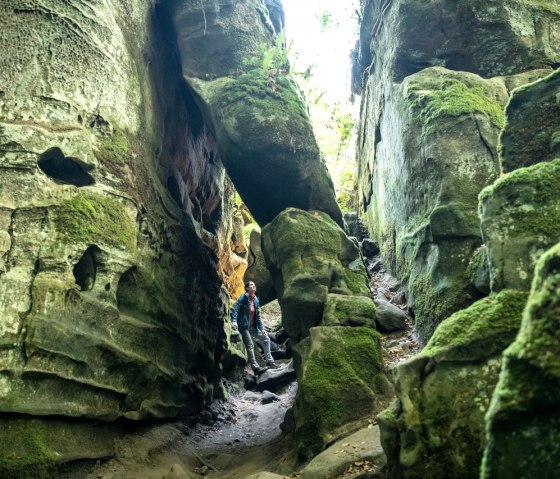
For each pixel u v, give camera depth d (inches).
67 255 224.1
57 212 227.8
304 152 304.7
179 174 357.4
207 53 335.0
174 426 301.9
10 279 209.3
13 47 238.8
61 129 241.8
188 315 336.5
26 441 197.6
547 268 107.7
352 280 273.4
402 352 244.5
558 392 96.6
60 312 216.5
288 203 314.0
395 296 289.9
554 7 303.1
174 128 356.5
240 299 455.5
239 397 431.5
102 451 230.2
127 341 252.5
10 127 227.6
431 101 269.1
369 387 218.5
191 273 348.5
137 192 276.8
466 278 228.1
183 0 342.6
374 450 180.1
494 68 294.7
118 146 268.4
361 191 453.4
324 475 175.9
